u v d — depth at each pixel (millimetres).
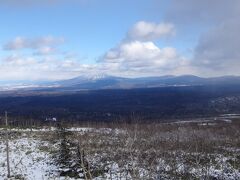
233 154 43625
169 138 40531
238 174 34375
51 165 41125
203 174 30672
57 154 43875
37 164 42031
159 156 29453
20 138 56312
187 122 90750
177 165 31188
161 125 62312
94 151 37031
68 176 35906
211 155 40500
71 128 63781
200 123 86250
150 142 26094
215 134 62406
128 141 13188
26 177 37281
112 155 32000
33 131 62125
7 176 37844
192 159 34375
